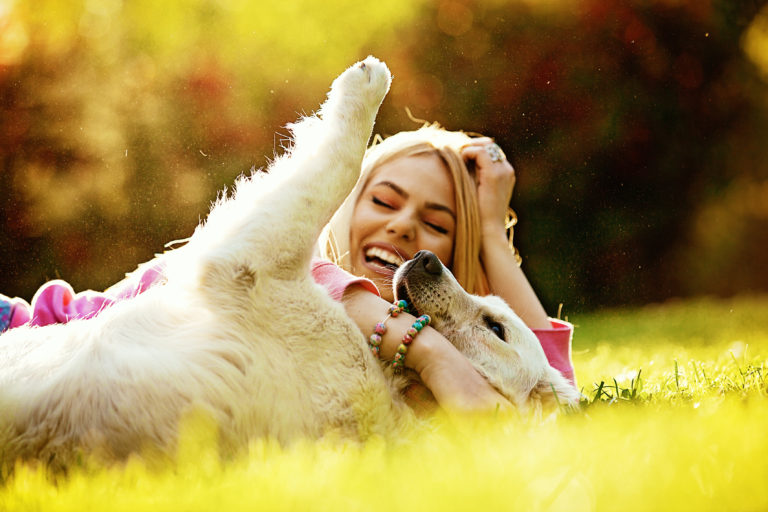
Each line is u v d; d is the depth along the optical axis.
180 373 2.52
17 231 12.30
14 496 2.02
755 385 3.60
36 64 13.40
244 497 1.90
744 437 2.30
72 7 13.93
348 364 2.85
